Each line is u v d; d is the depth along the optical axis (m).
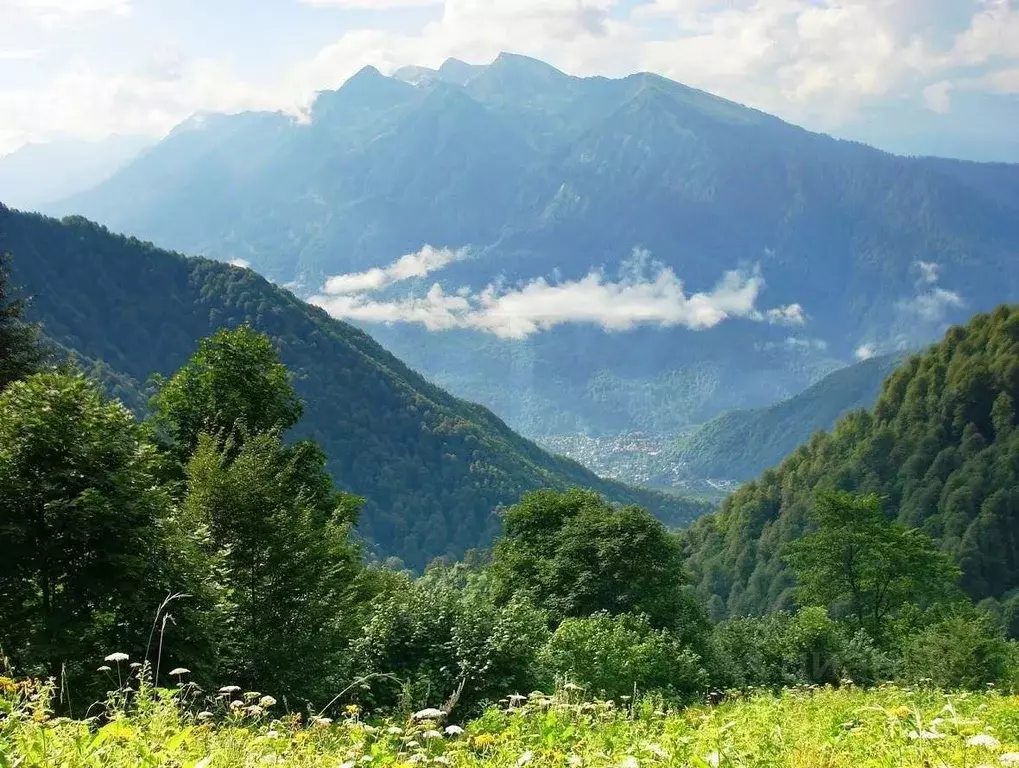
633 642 26.19
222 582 17.19
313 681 16.88
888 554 53.56
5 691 6.31
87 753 5.25
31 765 4.87
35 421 14.41
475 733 9.33
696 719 10.41
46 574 14.43
